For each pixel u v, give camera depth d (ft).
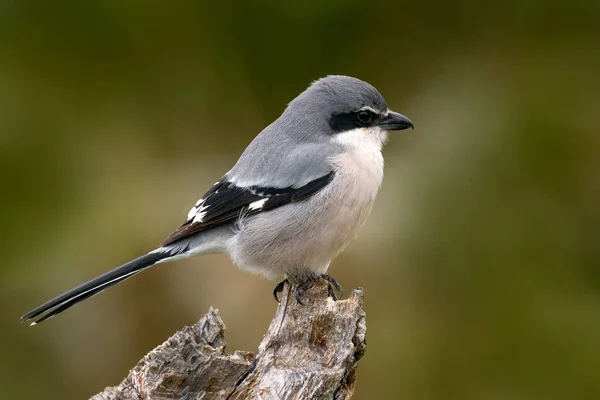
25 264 39.73
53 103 43.86
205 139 44.39
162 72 44.93
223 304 38.24
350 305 22.45
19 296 39.29
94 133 43.68
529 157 42.37
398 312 38.73
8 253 40.11
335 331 22.12
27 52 44.57
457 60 45.93
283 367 21.45
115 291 38.19
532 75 44.68
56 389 38.22
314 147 29.27
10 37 44.47
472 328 39.14
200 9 44.45
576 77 44.52
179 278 38.58
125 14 44.14
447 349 38.73
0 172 42.32
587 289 40.45
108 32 44.52
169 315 38.19
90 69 44.80
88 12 44.06
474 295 39.58
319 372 21.04
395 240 39.73
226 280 38.55
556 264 40.50
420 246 39.83
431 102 44.52
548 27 46.14
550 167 42.27
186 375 20.67
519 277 39.93
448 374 38.50
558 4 45.57
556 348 38.65
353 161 28.94
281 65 45.68
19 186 42.11
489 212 41.01
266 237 28.68
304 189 28.48
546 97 43.68
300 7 44.39
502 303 39.47
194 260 38.73
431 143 42.86
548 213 41.37
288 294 23.86
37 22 44.45
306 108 30.14
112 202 41.06
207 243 29.55
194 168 43.11
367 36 46.32
